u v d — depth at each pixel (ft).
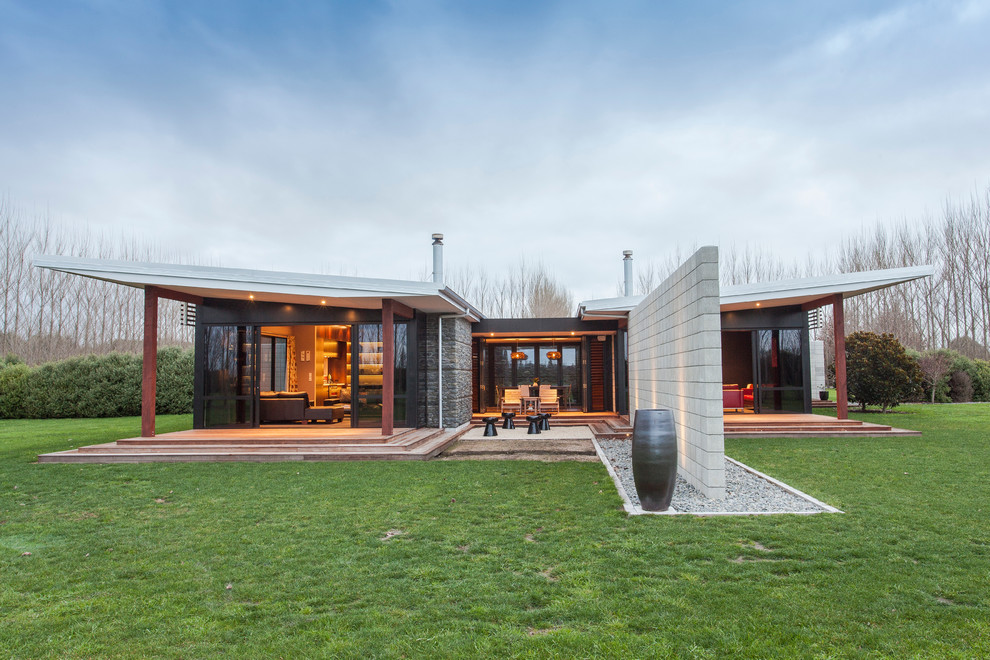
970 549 14.62
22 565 14.78
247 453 32.35
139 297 103.96
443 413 43.68
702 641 10.06
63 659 9.87
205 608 11.91
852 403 65.92
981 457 28.86
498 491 22.90
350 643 10.19
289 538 16.83
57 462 32.14
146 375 34.81
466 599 12.08
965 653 9.45
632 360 44.16
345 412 52.85
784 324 45.83
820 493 21.61
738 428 39.60
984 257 93.91
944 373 68.95
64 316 96.17
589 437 41.14
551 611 11.30
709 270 22.11
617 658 9.56
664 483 19.36
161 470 29.07
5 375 62.39
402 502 21.30
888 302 101.40
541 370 61.82
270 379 48.80
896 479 23.85
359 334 41.09
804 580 12.71
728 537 16.02
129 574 14.02
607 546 15.44
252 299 38.78
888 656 9.44
